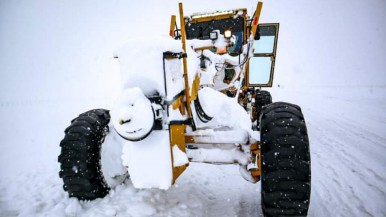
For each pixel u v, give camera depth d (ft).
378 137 16.80
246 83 15.47
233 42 7.62
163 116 6.05
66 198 8.09
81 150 6.77
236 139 6.79
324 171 11.12
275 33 16.39
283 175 5.49
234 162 6.89
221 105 7.66
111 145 7.75
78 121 7.23
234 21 14.93
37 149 17.29
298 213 5.54
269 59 16.96
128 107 5.40
